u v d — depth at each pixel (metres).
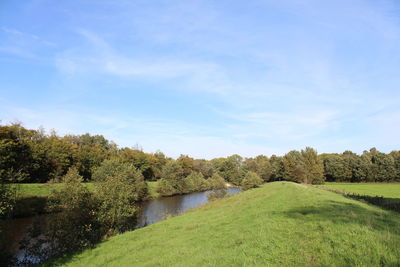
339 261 7.18
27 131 60.84
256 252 9.31
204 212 28.50
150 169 105.19
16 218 31.77
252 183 65.06
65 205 18.34
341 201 19.67
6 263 14.69
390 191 50.41
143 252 13.56
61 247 16.55
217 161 146.38
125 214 22.95
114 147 110.69
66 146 67.69
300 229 11.31
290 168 80.88
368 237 8.41
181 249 12.62
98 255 14.36
